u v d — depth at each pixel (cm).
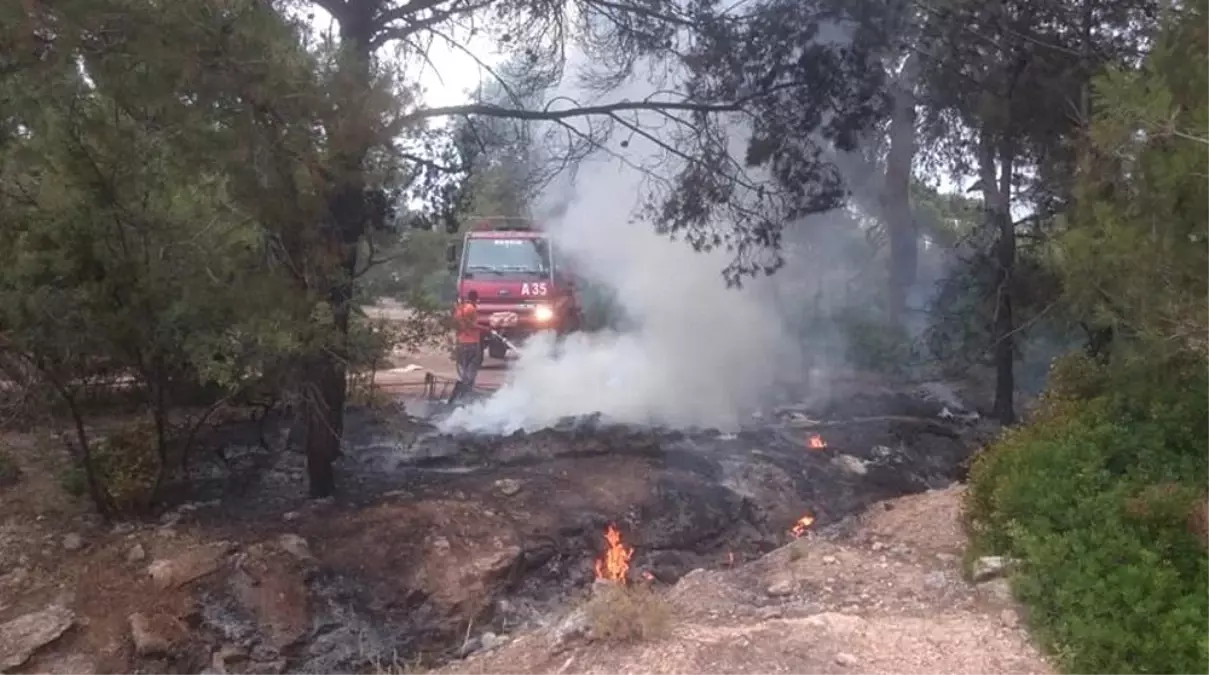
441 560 842
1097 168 654
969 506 694
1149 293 580
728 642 511
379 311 1158
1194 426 670
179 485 944
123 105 667
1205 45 580
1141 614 489
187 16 627
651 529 952
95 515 875
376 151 819
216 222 789
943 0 1092
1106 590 516
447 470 1041
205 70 647
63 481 906
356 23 948
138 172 755
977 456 740
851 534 750
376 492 957
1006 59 1124
